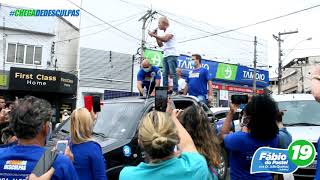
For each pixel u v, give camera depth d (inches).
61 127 273.9
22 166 102.5
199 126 118.9
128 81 1226.0
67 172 104.5
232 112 163.3
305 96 356.2
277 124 157.4
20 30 1114.1
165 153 94.1
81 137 156.3
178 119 121.1
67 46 1218.0
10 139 191.6
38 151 105.5
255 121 149.2
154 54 1176.2
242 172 152.6
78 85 1135.0
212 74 1354.6
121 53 1227.9
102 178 155.9
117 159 224.1
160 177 94.2
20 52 1115.3
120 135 237.1
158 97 132.6
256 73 1552.7
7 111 229.5
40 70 966.4
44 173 99.4
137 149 233.9
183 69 1216.2
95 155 154.6
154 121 94.7
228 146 154.5
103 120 259.0
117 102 277.6
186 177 94.7
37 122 105.1
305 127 313.3
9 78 938.7
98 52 1184.2
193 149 106.0
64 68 1203.2
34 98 110.1
